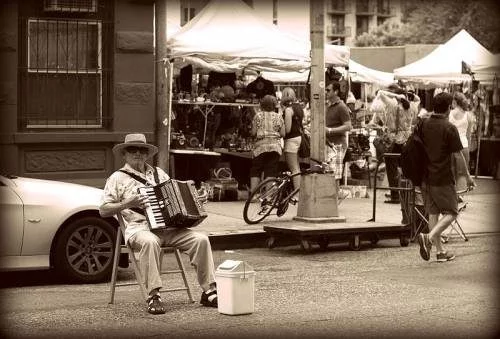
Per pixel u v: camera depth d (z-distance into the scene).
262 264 14.78
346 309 11.16
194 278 13.40
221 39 20.92
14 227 12.22
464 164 17.02
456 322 10.45
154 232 11.05
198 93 23.27
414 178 15.07
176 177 21.84
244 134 23.02
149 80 19.53
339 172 21.00
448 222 14.87
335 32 119.38
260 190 17.80
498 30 67.31
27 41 18.59
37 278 13.29
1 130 18.22
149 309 10.80
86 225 12.66
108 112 19.33
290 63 23.02
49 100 18.84
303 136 20.58
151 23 19.50
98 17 19.12
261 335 9.70
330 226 16.33
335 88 20.77
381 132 24.92
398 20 121.62
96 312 10.91
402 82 29.73
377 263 14.93
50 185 12.77
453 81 29.97
